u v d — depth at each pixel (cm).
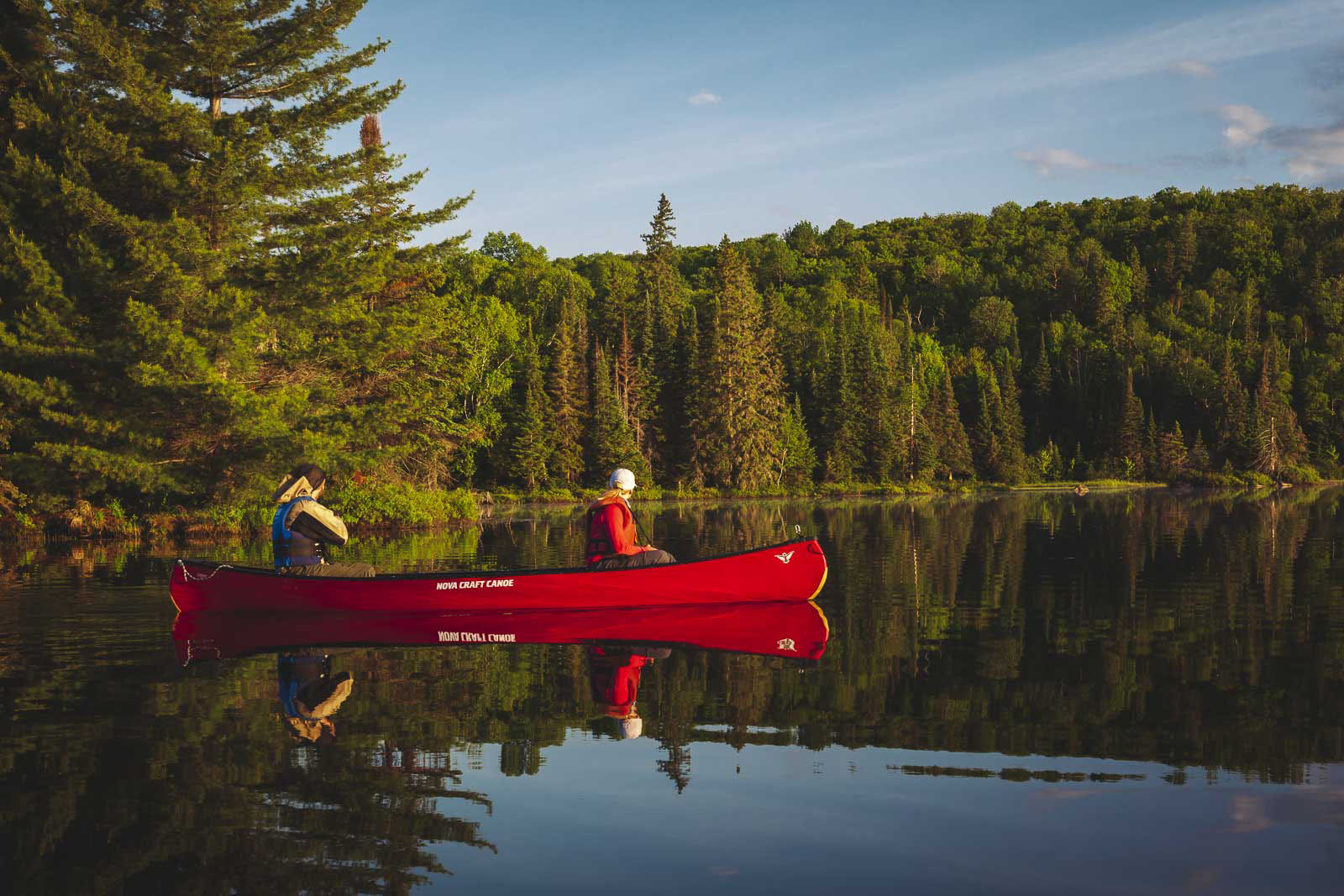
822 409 7325
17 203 1881
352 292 2292
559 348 6209
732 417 6356
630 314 7538
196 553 1556
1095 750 385
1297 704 461
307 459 1953
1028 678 528
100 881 264
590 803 326
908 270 16212
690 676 541
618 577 834
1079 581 1010
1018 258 15875
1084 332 12838
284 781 352
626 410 6756
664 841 292
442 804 327
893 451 7288
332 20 2172
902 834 294
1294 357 11006
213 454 2008
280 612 834
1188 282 15262
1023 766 363
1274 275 14725
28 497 1927
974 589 946
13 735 419
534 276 9644
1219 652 600
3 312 1902
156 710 467
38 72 1977
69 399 1842
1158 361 10462
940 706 462
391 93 2273
